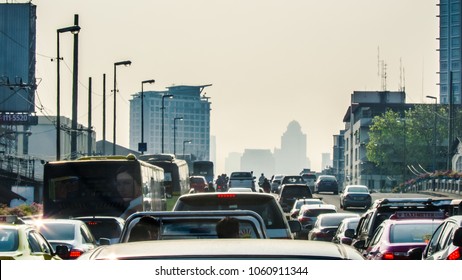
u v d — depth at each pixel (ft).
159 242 48.52
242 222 108.27
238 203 139.74
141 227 101.81
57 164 281.54
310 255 45.32
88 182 280.31
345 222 227.40
